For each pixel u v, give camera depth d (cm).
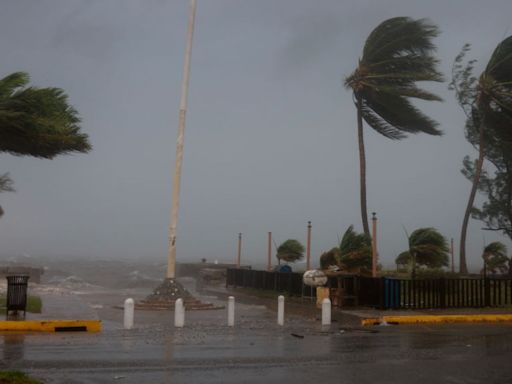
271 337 1400
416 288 2027
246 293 2822
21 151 1083
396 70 3344
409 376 923
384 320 1719
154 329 1527
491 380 898
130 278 5353
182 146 2380
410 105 3403
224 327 1603
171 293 2239
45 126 999
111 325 1603
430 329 1580
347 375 928
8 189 1889
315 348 1216
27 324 1441
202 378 894
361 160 3428
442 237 2202
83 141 1111
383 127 3578
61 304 1906
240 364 1019
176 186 2356
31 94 988
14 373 782
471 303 2073
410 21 3269
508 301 2222
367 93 3412
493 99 3694
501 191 4212
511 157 4047
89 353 1110
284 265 2970
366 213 3384
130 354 1108
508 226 4216
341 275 2025
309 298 2288
